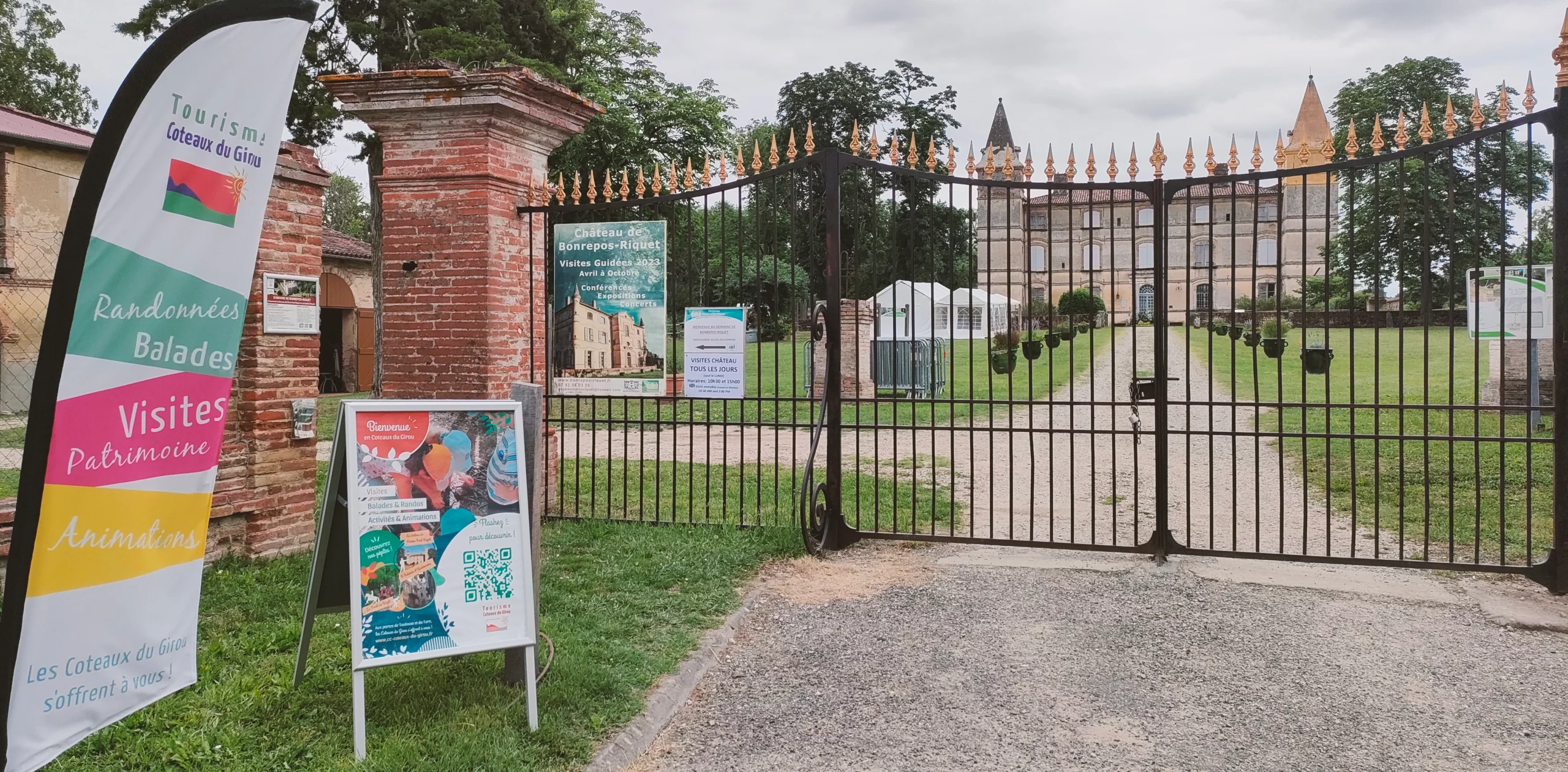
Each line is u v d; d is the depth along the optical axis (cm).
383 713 369
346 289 2562
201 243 305
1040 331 3328
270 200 595
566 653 434
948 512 819
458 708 375
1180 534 744
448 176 690
